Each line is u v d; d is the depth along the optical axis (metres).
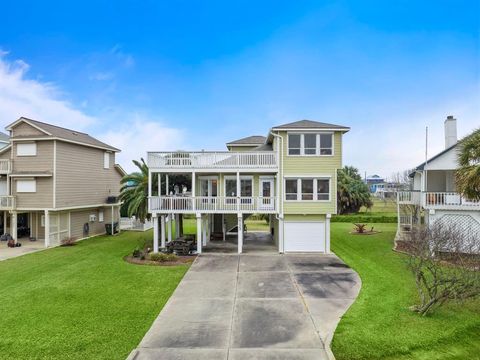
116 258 17.62
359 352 7.30
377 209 49.56
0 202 21.78
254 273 14.38
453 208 17.83
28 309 9.98
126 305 10.38
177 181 22.75
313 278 13.54
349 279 13.34
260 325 8.87
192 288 12.22
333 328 8.58
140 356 7.18
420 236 10.71
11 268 15.34
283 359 7.05
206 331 8.50
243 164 19.45
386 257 17.62
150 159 19.45
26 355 7.23
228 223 25.81
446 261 9.90
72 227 24.16
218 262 16.56
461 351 7.47
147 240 24.16
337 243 22.58
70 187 23.34
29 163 22.22
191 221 38.09
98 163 27.08
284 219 19.30
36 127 21.95
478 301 10.16
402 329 8.43
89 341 7.89
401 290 11.65
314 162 19.14
